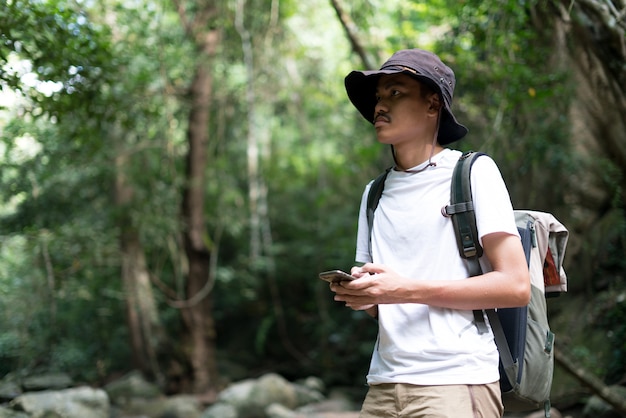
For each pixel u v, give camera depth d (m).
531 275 1.89
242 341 12.22
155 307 10.01
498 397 1.73
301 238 11.77
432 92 1.88
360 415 1.84
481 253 1.76
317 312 11.80
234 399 7.78
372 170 10.15
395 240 1.85
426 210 1.82
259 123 10.56
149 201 8.91
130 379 9.00
